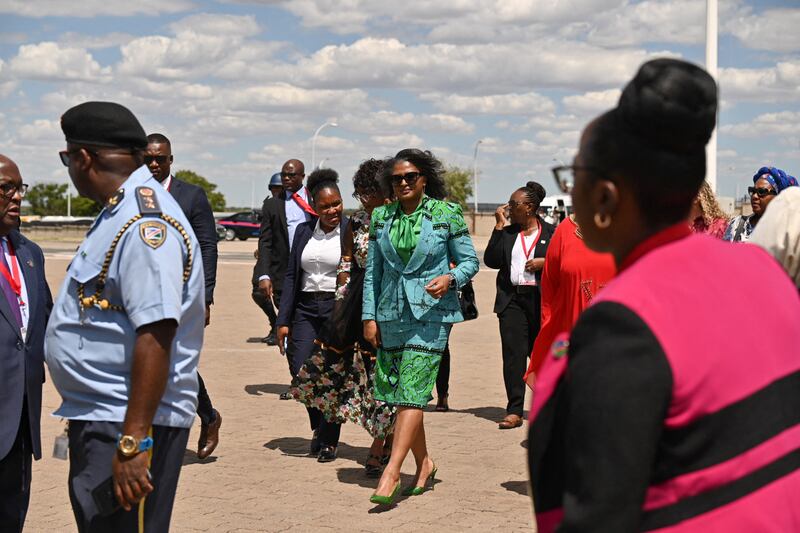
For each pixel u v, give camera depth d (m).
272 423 8.08
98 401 3.20
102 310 3.18
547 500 1.73
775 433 1.66
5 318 4.29
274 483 6.22
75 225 60.41
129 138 3.30
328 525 5.33
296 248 7.27
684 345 1.62
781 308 1.79
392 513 5.57
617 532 1.55
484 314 17.11
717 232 5.41
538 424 1.75
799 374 1.75
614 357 1.60
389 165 5.85
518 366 7.98
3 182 4.32
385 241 5.76
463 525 5.34
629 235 1.79
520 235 8.05
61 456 3.33
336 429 6.80
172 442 3.30
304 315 7.25
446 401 8.69
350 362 6.48
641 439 1.56
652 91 1.71
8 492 4.37
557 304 5.33
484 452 7.08
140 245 3.11
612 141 1.76
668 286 1.68
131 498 3.10
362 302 6.32
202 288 3.36
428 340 5.72
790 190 2.89
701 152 1.76
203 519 5.41
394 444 5.70
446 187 6.03
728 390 1.64
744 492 1.63
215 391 9.50
